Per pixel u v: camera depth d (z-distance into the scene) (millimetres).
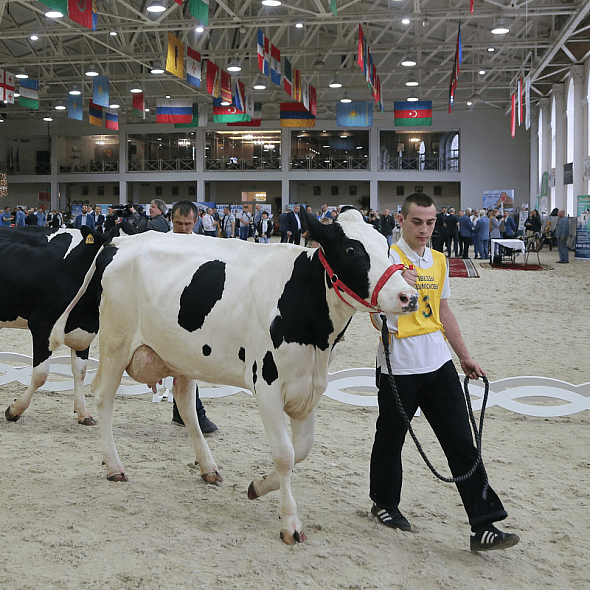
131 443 4992
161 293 3764
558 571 3143
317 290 3277
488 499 3236
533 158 38188
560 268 20766
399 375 3355
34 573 3002
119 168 42156
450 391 3400
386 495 3557
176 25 22594
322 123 40406
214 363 3656
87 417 5473
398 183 43094
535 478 4344
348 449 4918
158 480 4242
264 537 3432
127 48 27125
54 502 3832
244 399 6383
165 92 36750
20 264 5285
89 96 37125
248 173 40906
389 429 3463
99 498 3904
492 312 12297
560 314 12000
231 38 31641
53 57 28422
